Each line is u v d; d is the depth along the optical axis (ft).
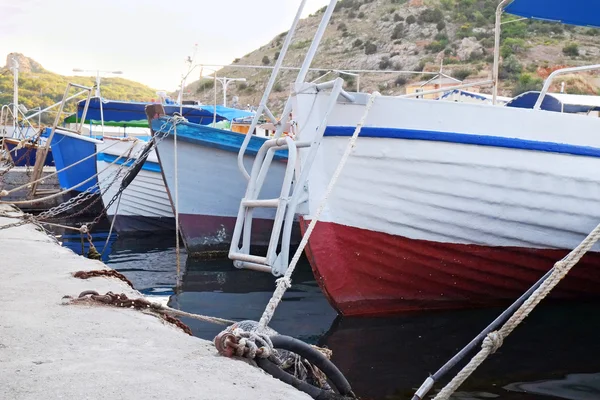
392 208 20.34
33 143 57.26
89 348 10.09
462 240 20.92
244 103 150.92
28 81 269.64
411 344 17.80
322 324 20.36
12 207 44.21
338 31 205.46
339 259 20.93
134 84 382.42
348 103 19.83
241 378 8.77
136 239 43.88
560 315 21.40
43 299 14.08
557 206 20.70
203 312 22.22
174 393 7.93
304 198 20.40
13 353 9.66
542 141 20.06
